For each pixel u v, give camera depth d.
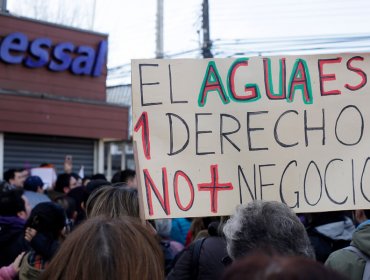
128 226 1.58
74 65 10.51
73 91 10.56
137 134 2.52
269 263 0.84
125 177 4.89
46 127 9.90
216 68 2.61
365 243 2.27
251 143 2.57
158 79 2.57
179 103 2.57
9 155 9.56
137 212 2.56
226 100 2.60
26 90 9.88
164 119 2.55
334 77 2.66
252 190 2.53
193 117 2.56
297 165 2.57
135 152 2.50
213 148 2.55
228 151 2.55
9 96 9.42
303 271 0.80
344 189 2.55
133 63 2.57
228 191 2.52
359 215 3.12
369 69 2.67
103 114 10.81
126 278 1.45
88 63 10.70
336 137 2.61
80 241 1.50
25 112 9.62
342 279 0.81
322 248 2.92
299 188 2.55
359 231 2.31
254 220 1.85
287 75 2.65
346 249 2.36
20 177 6.81
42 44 10.00
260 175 2.55
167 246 3.57
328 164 2.58
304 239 1.84
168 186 2.49
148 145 2.52
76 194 5.57
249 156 2.56
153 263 1.53
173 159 2.52
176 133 2.54
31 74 9.96
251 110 2.60
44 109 9.88
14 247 3.54
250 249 1.80
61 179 6.67
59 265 1.48
